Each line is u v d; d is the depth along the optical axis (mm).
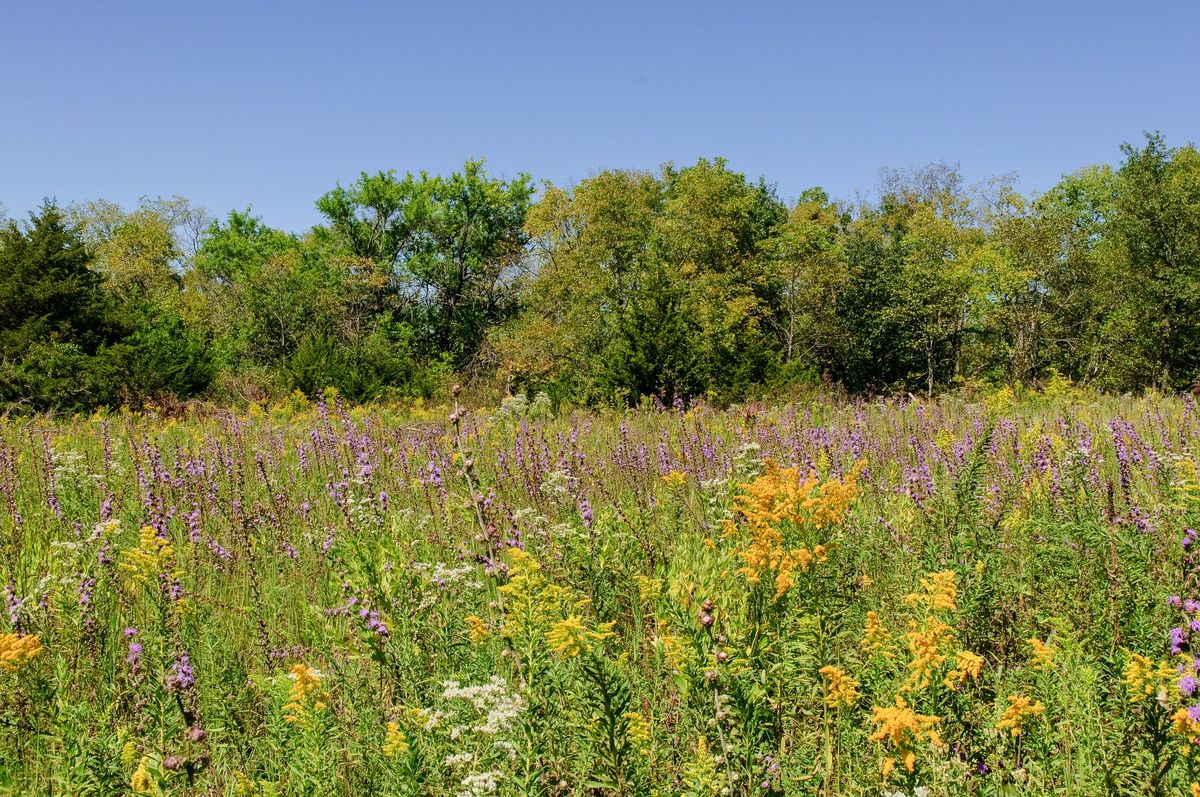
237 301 47688
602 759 2703
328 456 8914
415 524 5809
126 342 29156
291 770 2930
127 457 9211
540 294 40531
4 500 6949
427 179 55031
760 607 3221
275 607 4711
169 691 3225
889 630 3584
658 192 48062
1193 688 2393
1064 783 2791
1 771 3055
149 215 56812
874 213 54094
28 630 4016
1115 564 3637
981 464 4508
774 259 44438
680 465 7578
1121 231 33344
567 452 7855
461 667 3617
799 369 26484
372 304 51969
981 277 40656
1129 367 32531
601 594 4309
